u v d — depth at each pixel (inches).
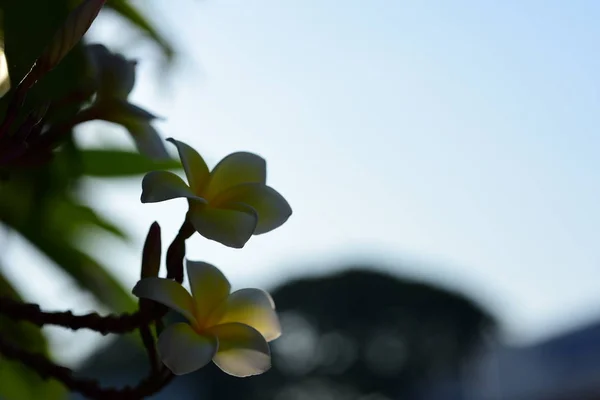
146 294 31.5
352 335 421.1
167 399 349.4
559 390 300.4
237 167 32.9
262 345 31.8
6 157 31.4
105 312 45.1
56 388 43.8
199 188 32.3
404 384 420.8
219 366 31.6
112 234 45.5
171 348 30.9
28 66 34.6
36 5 34.7
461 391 420.2
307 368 416.5
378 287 425.1
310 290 428.8
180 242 32.3
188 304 31.9
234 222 31.5
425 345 420.2
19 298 43.6
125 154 44.3
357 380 419.5
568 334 319.9
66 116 36.1
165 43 41.7
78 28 31.2
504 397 331.9
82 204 44.6
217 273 32.6
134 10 41.4
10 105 31.2
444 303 422.6
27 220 43.1
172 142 32.3
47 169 39.5
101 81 35.6
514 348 346.9
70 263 44.4
